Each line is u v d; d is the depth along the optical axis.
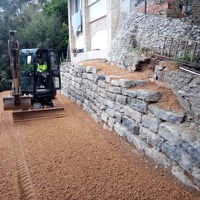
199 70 5.24
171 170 4.14
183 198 3.57
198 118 4.10
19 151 5.69
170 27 7.04
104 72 7.66
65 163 4.95
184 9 7.32
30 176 4.46
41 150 5.70
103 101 7.22
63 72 13.92
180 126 4.12
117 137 6.15
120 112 6.10
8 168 4.83
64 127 7.57
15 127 7.72
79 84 10.24
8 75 25.33
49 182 4.23
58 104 10.38
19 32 26.77
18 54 7.48
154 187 3.93
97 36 12.73
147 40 7.82
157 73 5.74
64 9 28.25
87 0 13.47
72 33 18.09
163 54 6.83
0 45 26.09
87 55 13.78
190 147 3.58
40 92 9.76
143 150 5.00
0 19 27.14
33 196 3.83
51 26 26.64
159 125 4.45
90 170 4.61
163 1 7.67
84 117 8.69
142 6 9.15
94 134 6.77
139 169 4.55
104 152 5.44
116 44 9.60
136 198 3.69
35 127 7.65
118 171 4.53
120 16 10.05
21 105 8.06
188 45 6.30
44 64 9.80
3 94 16.52
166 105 4.71
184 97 4.40
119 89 6.05
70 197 3.77
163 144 4.33
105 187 4.01
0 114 9.94
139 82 5.82
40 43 25.78
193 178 3.65
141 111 5.10
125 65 7.97
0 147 6.01
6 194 3.92
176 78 5.00
